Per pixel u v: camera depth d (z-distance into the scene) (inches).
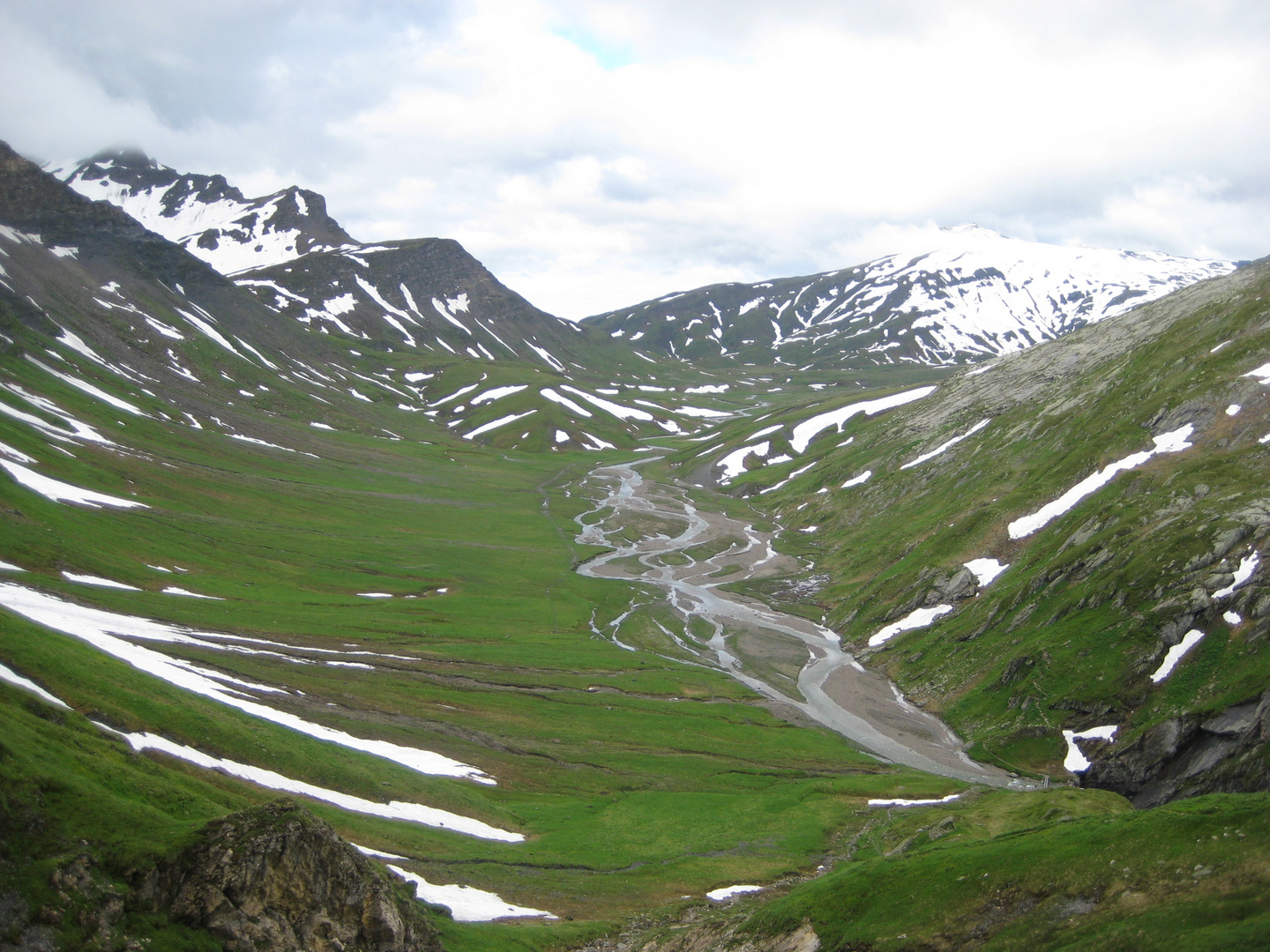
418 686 3538.4
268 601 4308.6
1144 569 3558.1
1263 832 1391.5
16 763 1291.8
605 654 4527.6
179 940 1226.0
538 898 2102.6
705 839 2632.9
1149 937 1280.8
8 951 1053.2
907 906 1628.9
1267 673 2780.5
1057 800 2447.1
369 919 1470.2
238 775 1989.4
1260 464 3922.2
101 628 2812.5
